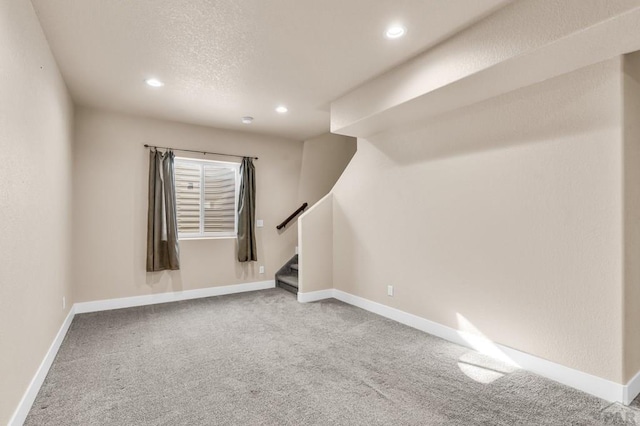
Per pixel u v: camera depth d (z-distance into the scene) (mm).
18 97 1827
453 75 2443
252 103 3846
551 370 2381
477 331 2879
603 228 2125
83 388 2262
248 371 2516
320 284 4680
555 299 2361
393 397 2156
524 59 2088
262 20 2244
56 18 2203
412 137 3504
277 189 5484
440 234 3211
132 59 2785
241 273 5133
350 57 2771
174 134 4582
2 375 1613
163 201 4383
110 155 4145
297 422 1901
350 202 4422
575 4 1803
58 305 2941
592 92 2170
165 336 3230
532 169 2486
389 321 3689
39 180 2258
